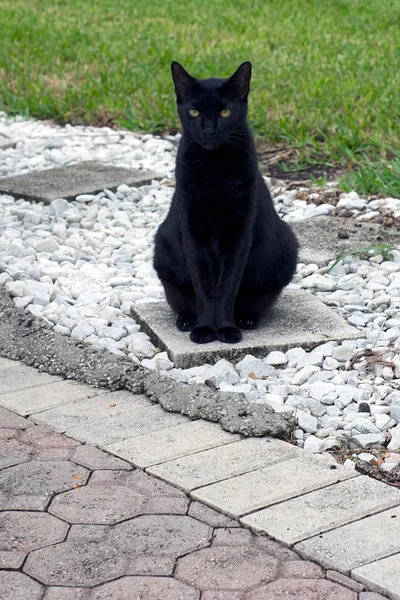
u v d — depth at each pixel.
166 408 4.33
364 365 4.73
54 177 8.31
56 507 3.52
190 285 5.21
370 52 12.98
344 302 5.62
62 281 5.96
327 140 8.92
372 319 5.35
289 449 3.92
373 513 3.41
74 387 4.65
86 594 3.00
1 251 6.52
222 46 13.98
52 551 3.23
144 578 3.08
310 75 11.52
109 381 4.63
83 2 18.55
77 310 5.48
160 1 18.59
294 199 7.81
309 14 16.86
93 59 13.16
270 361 4.80
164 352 4.92
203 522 3.41
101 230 7.08
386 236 6.74
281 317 5.34
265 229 5.20
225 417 4.16
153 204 7.71
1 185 8.09
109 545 3.27
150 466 3.79
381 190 7.77
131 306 5.50
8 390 4.61
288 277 5.35
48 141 9.66
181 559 3.18
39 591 3.02
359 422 4.10
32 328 5.23
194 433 4.09
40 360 4.91
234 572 3.10
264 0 18.44
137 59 13.01
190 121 5.01
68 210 7.43
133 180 8.16
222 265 5.08
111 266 6.38
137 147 9.47
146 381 4.57
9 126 10.41
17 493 3.62
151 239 6.87
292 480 3.64
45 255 6.49
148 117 10.27
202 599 2.96
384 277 5.96
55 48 13.91
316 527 3.31
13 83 12.02
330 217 7.24
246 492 3.56
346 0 18.05
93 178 8.24
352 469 3.77
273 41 14.12
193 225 5.00
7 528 3.38
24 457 3.91
